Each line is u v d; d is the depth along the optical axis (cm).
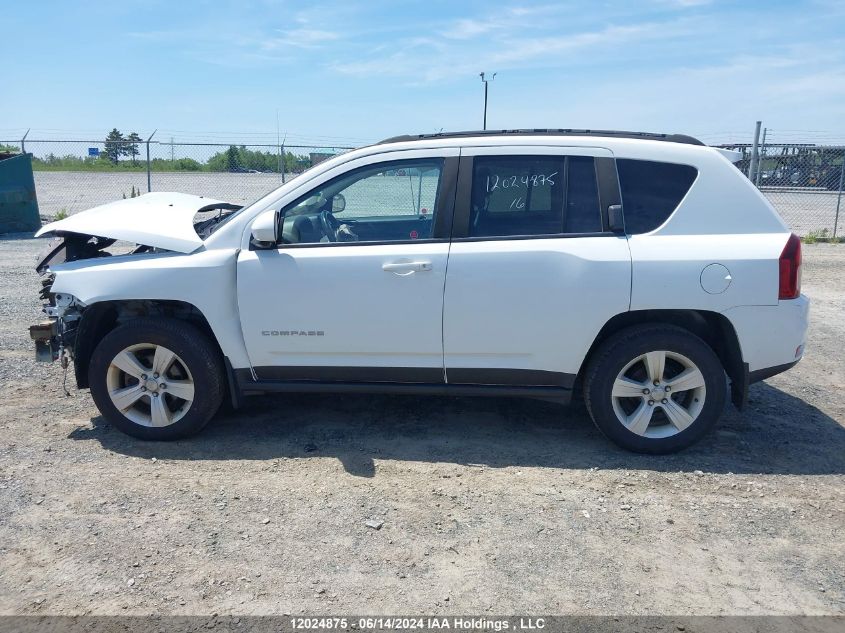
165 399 473
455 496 403
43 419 512
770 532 370
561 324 438
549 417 525
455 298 440
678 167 447
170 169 2462
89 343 486
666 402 451
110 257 478
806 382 613
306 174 466
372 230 468
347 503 394
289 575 329
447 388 461
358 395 567
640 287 430
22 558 340
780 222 443
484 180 450
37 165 3234
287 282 448
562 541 359
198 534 362
